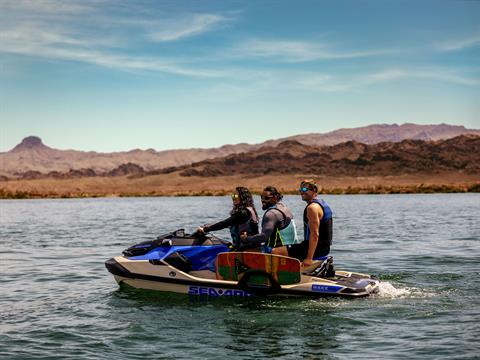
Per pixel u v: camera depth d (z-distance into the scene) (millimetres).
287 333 8117
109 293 10945
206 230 10633
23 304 10172
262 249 10570
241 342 7762
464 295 10266
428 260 14891
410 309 9266
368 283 10352
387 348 7406
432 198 78062
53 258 16297
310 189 10258
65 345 7727
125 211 49281
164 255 10742
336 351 7336
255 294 10125
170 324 8664
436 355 7105
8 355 7348
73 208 60656
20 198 132750
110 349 7547
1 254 17297
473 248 17531
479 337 7773
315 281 10102
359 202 64562
